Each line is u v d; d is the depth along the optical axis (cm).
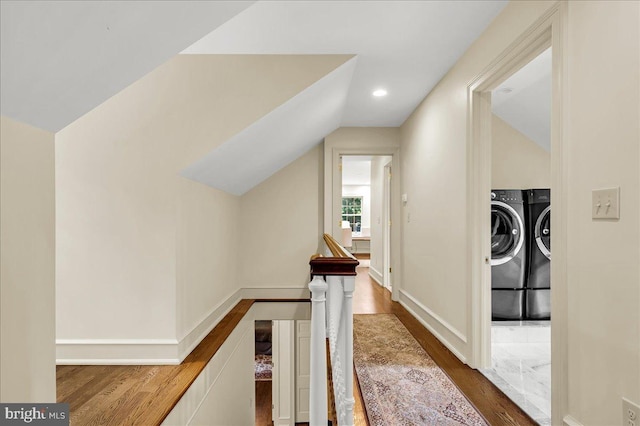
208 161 267
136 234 240
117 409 181
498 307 355
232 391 350
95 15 88
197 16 117
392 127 493
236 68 263
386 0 206
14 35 77
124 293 239
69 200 239
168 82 250
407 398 213
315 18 224
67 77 100
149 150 243
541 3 178
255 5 210
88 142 241
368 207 1245
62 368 233
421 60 287
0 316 94
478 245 256
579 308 153
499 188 390
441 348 298
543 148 390
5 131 95
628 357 129
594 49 144
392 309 438
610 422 137
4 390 95
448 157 306
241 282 481
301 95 276
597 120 143
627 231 129
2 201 94
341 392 144
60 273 239
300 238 488
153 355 239
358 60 285
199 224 291
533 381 239
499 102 358
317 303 135
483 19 228
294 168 490
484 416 193
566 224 161
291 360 550
